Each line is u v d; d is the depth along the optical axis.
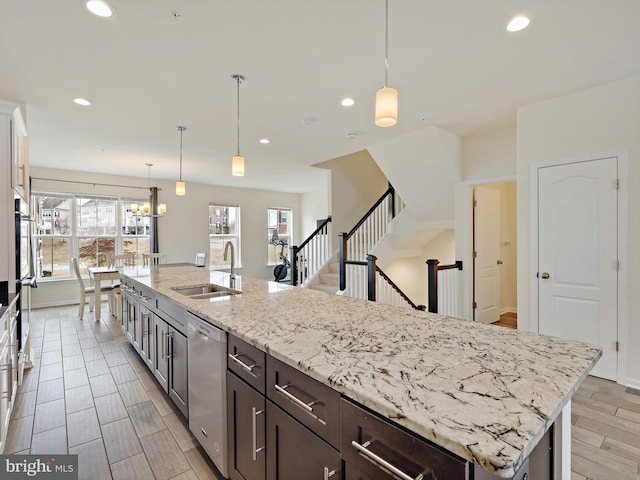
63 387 2.73
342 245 4.63
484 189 4.63
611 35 2.10
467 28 2.03
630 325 2.70
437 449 0.72
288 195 9.43
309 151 4.82
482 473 0.70
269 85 2.75
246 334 1.38
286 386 1.18
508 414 0.76
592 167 2.86
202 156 5.07
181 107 3.19
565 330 3.02
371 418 0.86
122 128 3.77
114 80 2.64
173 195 7.36
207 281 2.99
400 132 4.00
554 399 0.83
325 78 2.65
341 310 1.81
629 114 2.68
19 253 2.89
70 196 6.15
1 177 2.66
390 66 2.47
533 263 3.20
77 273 5.01
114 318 5.06
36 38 2.07
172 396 2.29
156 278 3.19
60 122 3.56
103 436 2.07
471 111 3.37
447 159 4.12
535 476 0.96
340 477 0.96
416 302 6.29
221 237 8.23
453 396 0.84
